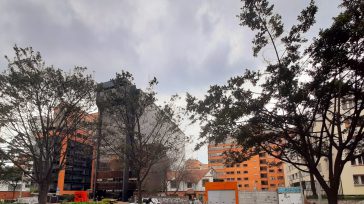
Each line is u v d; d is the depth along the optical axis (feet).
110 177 221.46
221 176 321.73
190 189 233.96
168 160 140.67
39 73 62.90
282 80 36.40
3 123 60.64
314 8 36.70
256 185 330.54
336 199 36.42
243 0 40.29
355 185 121.39
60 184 234.99
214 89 39.42
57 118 66.90
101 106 66.85
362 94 34.47
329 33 31.55
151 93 68.13
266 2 39.70
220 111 38.73
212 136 40.57
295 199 105.91
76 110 66.23
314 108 36.73
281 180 333.21
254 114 37.81
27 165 73.05
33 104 63.52
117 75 66.95
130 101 66.28
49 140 67.26
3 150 64.49
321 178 37.50
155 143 70.28
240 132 39.22
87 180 259.80
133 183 218.18
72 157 76.95
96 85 68.18
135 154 67.15
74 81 65.87
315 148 41.83
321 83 34.88
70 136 68.74
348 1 32.37
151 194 170.30
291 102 35.83
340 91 34.35
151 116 75.05
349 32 30.58
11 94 61.16
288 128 38.99
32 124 64.64
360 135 36.19
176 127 72.64
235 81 38.70
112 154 71.26
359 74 33.24
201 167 323.98
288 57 36.99
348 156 36.88
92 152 71.67
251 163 338.13
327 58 32.78
